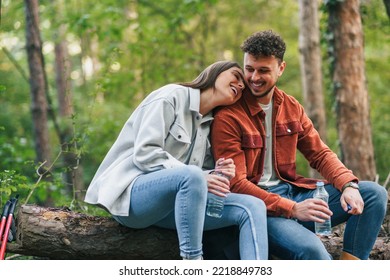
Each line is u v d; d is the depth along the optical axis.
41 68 8.39
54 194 6.57
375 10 8.47
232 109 3.60
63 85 11.84
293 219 3.51
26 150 8.44
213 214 3.29
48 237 3.53
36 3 8.20
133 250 3.58
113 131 10.57
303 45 8.87
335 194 3.69
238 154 3.52
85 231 3.56
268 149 3.69
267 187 3.65
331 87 7.57
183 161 3.53
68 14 10.16
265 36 3.49
